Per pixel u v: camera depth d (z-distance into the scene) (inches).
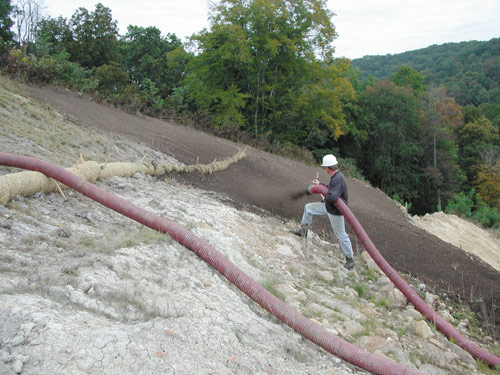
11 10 1185.4
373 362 174.2
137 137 517.3
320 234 390.3
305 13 1138.7
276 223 372.2
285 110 1204.5
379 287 316.8
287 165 773.9
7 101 435.2
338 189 307.4
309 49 1186.6
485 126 2112.5
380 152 1598.2
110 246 192.1
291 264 291.4
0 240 169.5
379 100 1533.0
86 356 116.4
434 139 1619.1
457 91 3270.2
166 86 1393.9
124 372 116.2
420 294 331.9
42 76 633.0
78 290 148.0
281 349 168.1
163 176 393.7
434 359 222.5
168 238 221.0
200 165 454.3
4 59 621.9
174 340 136.9
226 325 163.8
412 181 1643.7
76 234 200.7
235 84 1176.8
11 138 326.0
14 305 127.6
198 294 181.0
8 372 105.9
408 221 661.3
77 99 635.5
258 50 1131.3
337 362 176.2
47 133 381.1
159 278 180.5
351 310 242.7
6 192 207.6
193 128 821.9
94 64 1428.4
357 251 367.2
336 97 1232.2
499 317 337.1
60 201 240.1
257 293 198.1
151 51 1471.5
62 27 1370.6
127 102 730.2
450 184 1644.9
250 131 1175.6
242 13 1108.5
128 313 146.3
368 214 540.7
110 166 321.4
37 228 193.0
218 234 272.7
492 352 274.5
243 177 519.8
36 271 152.9
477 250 652.7
